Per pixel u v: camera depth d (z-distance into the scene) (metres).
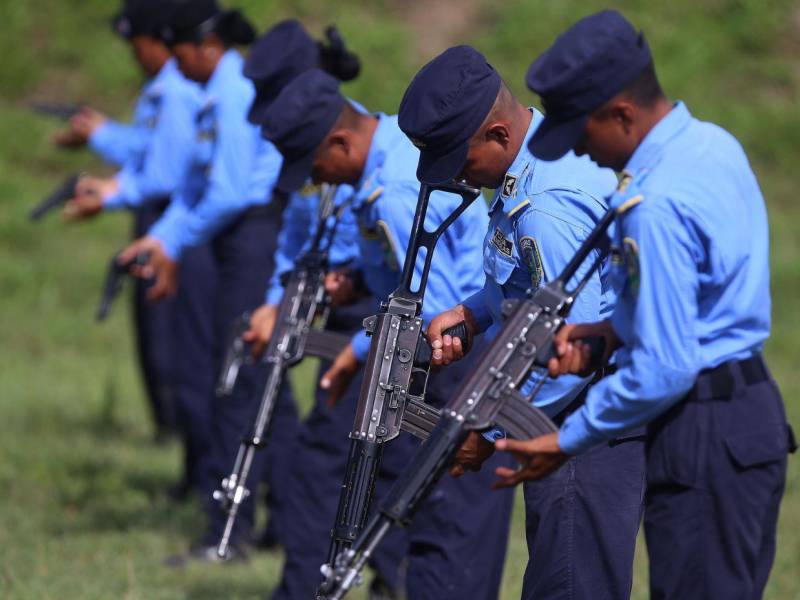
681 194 10.64
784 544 19.94
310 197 17.75
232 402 21.45
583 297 12.30
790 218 46.44
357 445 12.66
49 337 38.91
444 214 14.72
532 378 12.60
